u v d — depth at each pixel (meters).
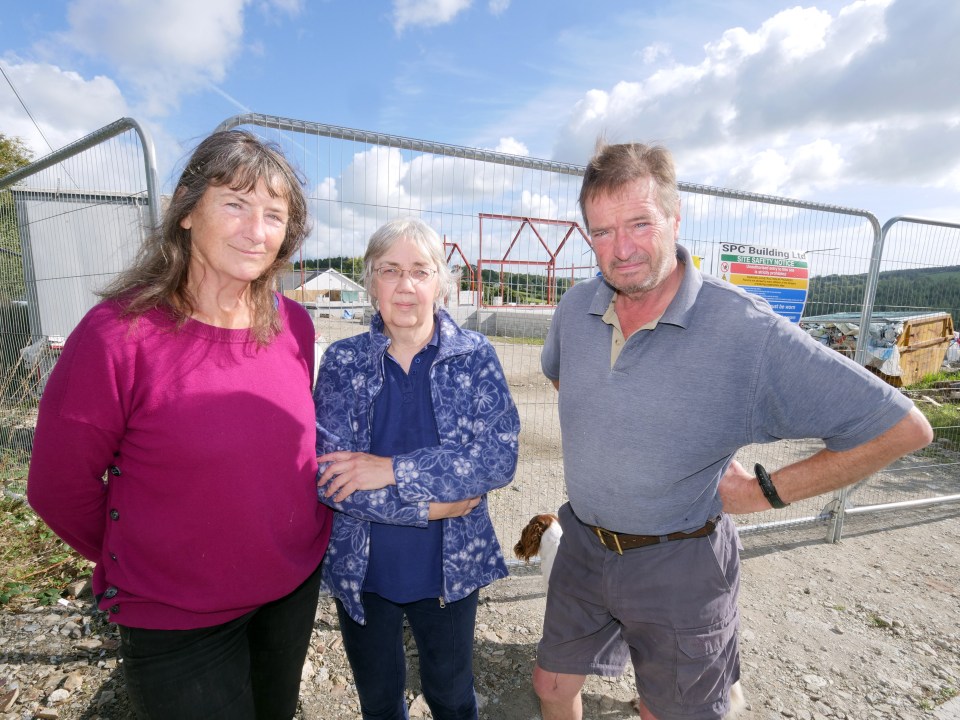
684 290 1.53
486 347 1.75
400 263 1.59
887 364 5.88
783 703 2.49
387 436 1.69
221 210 1.23
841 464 1.46
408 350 1.73
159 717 1.29
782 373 1.43
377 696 1.75
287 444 1.37
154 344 1.21
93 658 2.46
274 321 1.44
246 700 1.42
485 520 1.78
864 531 4.29
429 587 1.67
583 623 1.83
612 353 1.67
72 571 3.10
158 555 1.24
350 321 2.74
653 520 1.61
